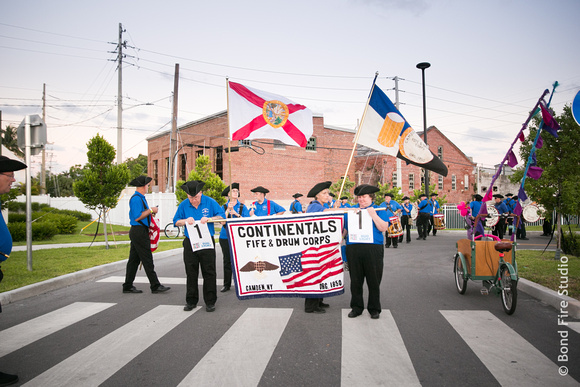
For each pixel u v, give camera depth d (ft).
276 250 19.04
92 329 16.92
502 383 11.47
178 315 18.93
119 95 91.45
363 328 16.63
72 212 108.58
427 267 32.40
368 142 24.88
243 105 25.95
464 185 148.56
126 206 90.84
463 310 19.38
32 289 23.35
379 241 18.31
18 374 12.44
